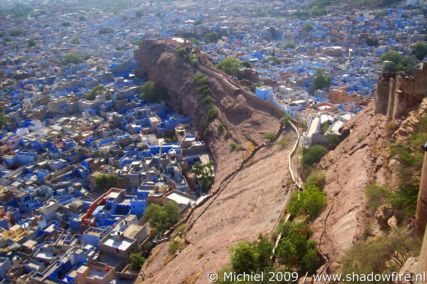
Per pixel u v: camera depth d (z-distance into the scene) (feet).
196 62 485.97
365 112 212.02
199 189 307.78
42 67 629.10
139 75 574.56
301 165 218.18
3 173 332.19
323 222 140.56
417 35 633.20
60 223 275.18
